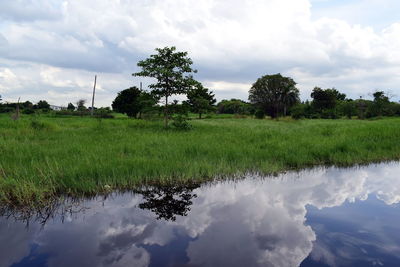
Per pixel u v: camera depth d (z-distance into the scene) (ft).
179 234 10.77
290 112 257.55
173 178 20.01
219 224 11.73
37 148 26.71
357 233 10.67
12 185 16.08
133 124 64.34
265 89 248.52
